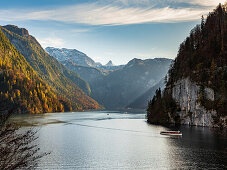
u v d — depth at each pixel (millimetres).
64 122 197750
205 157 79875
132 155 84812
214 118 154125
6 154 25875
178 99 192000
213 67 162625
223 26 183000
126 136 128375
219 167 69062
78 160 77750
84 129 156125
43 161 75062
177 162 75000
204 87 165500
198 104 166750
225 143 102375
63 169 68438
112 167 71188
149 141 112688
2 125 24891
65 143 105000
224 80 155750
